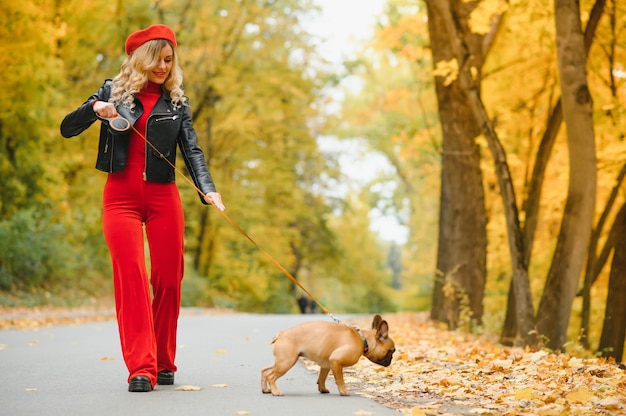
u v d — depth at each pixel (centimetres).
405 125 2327
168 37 612
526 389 579
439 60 1608
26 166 1995
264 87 2822
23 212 1983
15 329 1309
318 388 604
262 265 3191
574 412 516
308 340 582
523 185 1700
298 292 3841
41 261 2080
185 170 2912
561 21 1084
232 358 851
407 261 3566
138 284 591
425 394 611
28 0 1708
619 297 1416
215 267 3173
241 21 2745
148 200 611
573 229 1124
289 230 3309
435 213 3325
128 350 589
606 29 1365
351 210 3716
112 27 2311
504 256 1906
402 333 1384
